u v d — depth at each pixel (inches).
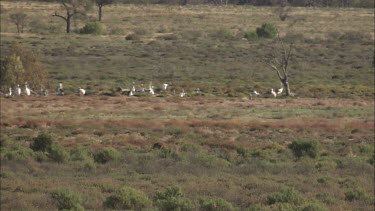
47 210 1387.8
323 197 1679.4
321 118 3720.5
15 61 4680.1
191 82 5482.3
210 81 5634.8
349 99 4766.2
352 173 2118.6
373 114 3969.0
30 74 4756.4
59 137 2810.0
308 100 4608.8
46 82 4938.5
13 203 1461.6
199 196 1582.2
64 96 4478.3
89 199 1523.1
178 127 3100.4
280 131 3161.9
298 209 1350.9
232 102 4379.9
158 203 1440.7
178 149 2485.2
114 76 5669.3
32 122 3127.5
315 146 2490.2
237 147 2568.9
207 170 2076.8
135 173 1996.8
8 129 3002.0
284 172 2085.4
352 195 1684.3
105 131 2977.4
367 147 2679.6
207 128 3157.0
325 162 2245.3
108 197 1497.3
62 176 1936.5
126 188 1505.9
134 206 1445.6
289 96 4904.0
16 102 4018.2
